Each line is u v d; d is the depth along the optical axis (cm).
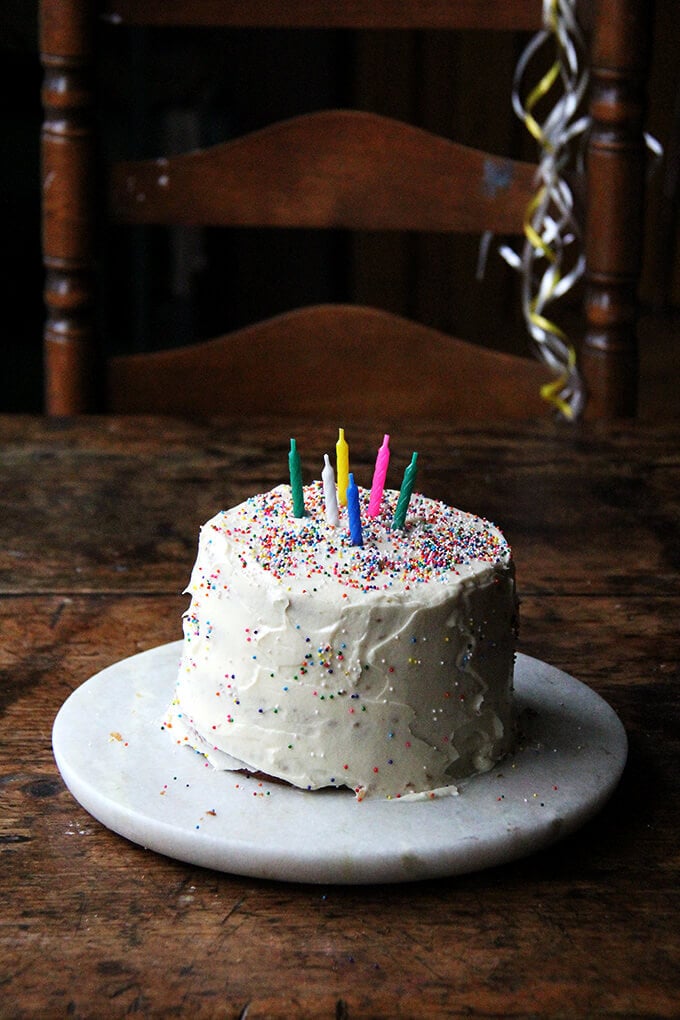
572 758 104
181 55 363
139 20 165
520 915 94
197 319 383
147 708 108
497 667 103
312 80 353
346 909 94
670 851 99
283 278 372
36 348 414
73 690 114
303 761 100
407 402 172
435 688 101
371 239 350
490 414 172
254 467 152
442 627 100
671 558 136
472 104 333
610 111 162
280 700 100
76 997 88
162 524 140
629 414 170
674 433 164
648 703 114
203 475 151
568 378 170
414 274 351
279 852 95
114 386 173
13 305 423
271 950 91
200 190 168
